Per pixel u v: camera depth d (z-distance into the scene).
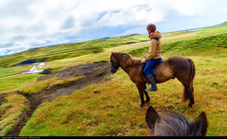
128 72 4.91
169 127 0.85
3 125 6.03
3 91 16.05
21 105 8.66
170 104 4.96
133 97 6.24
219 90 5.44
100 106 5.88
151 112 1.21
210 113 4.11
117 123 4.48
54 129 4.80
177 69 3.92
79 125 4.74
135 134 3.75
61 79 14.82
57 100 7.91
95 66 19.17
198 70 8.53
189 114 4.23
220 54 14.66
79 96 7.68
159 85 7.05
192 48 19.53
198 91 5.62
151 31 3.89
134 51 27.59
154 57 4.02
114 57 5.11
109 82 9.51
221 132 3.29
